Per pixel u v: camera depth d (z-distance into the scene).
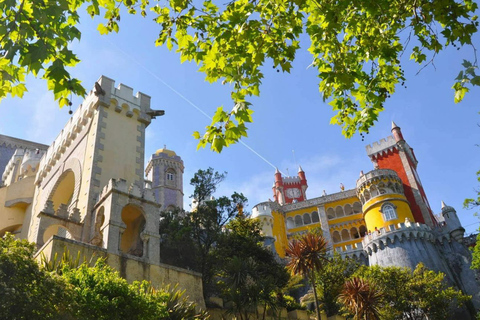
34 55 7.47
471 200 28.75
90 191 27.33
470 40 10.18
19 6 7.71
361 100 11.61
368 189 66.81
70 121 36.25
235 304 27.03
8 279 12.43
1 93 8.71
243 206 38.09
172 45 11.34
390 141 75.69
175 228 35.22
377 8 10.02
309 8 11.02
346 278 42.78
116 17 10.69
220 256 33.50
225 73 10.34
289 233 75.19
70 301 13.79
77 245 21.02
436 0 10.05
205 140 9.43
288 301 40.41
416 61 11.69
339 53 11.44
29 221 39.00
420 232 55.78
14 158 50.09
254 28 10.16
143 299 16.38
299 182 99.38
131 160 30.98
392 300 40.75
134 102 33.88
